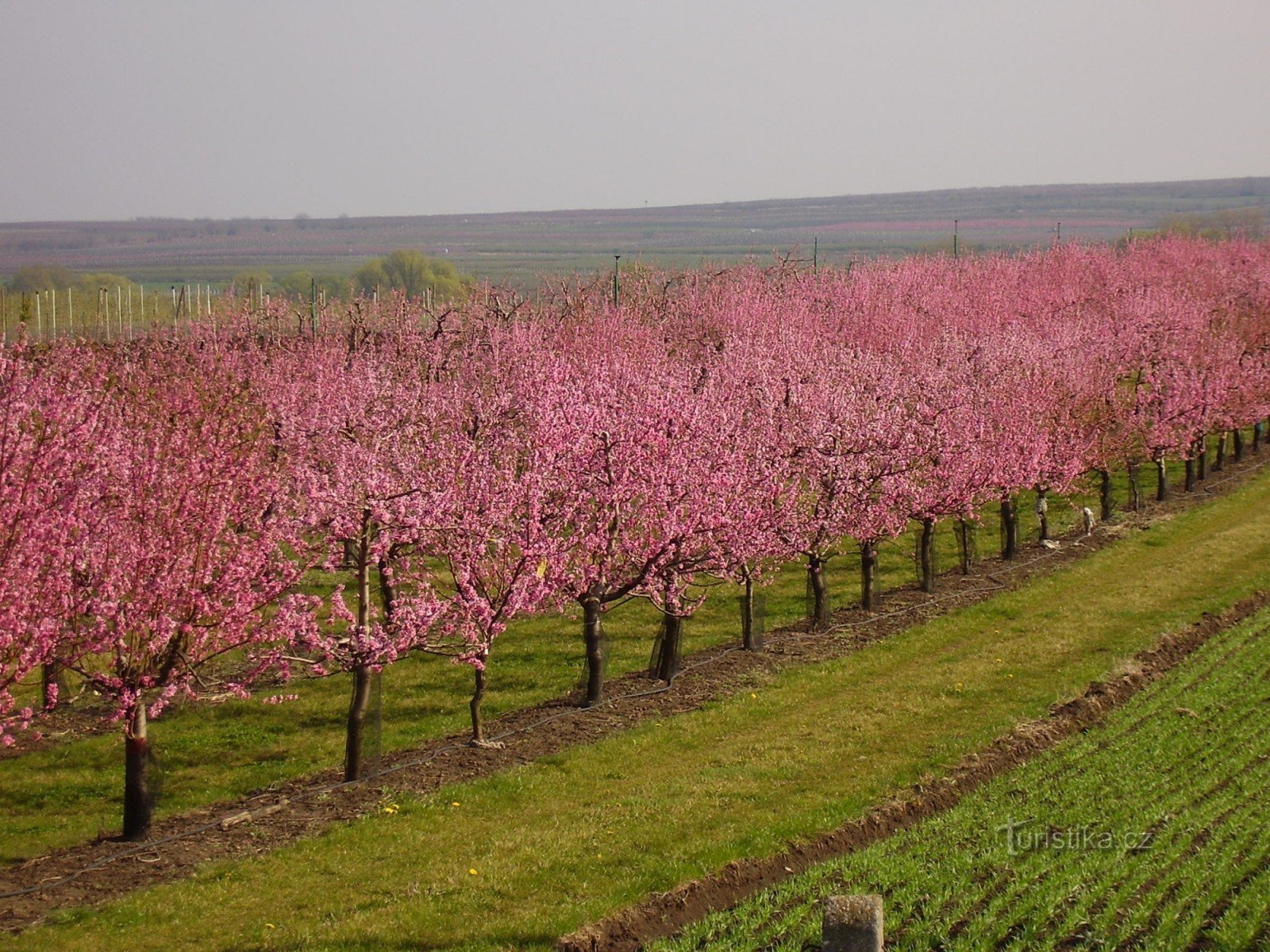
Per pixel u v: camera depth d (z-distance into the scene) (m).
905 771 20.84
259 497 22.64
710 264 79.31
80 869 18.17
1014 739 22.09
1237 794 19.22
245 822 19.81
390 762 22.59
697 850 17.67
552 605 26.33
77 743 24.14
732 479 27.16
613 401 28.44
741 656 28.94
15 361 20.80
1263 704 23.72
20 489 18.47
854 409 34.25
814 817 18.86
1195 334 55.50
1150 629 29.61
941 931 15.11
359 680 21.78
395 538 23.25
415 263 143.00
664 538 25.94
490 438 29.78
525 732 23.91
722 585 35.88
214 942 15.56
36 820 20.48
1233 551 38.12
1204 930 15.02
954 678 26.23
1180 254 96.12
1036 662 27.28
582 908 16.03
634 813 19.22
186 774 22.45
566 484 25.67
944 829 18.38
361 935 15.47
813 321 57.94
